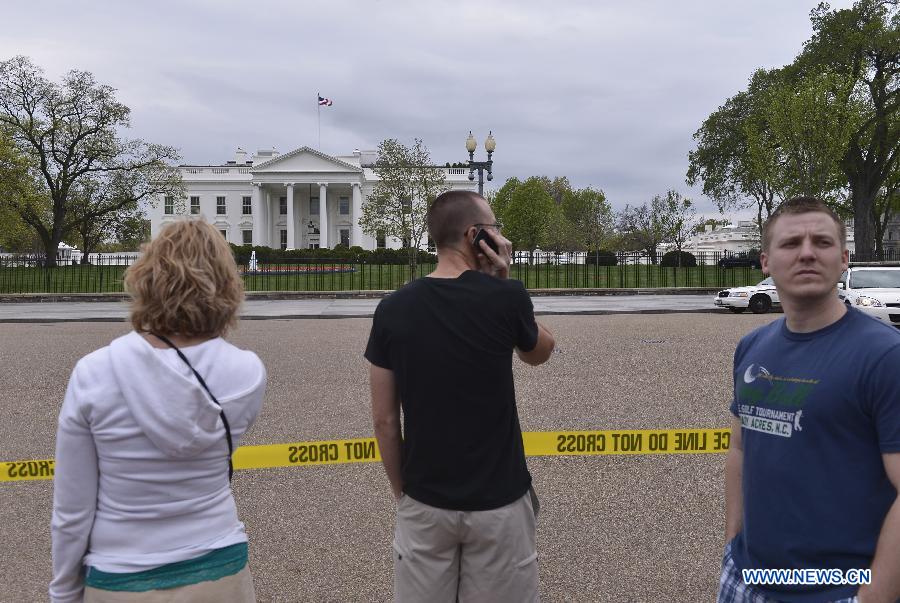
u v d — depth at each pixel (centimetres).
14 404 779
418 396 223
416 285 231
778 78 4878
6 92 4525
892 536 174
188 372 186
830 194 4453
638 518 443
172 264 188
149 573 182
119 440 180
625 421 674
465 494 221
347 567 383
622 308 2256
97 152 4775
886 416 180
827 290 195
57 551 185
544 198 6362
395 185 4500
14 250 7506
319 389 842
